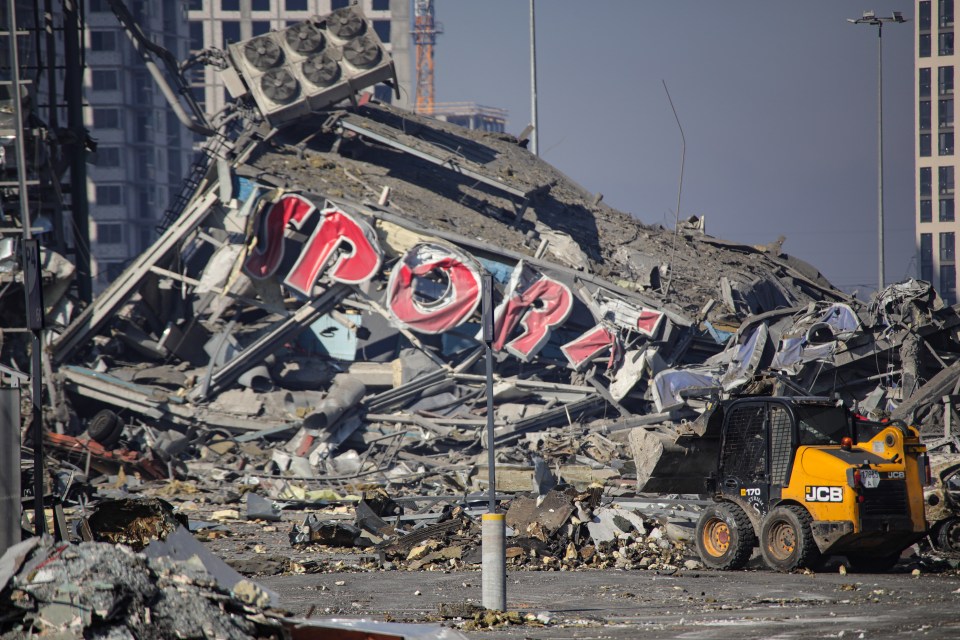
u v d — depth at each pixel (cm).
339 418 16012
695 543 6612
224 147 19662
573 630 3650
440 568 6206
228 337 17438
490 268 17938
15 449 3531
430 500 9938
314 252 17425
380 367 17600
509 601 4575
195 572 2550
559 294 17650
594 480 12031
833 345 13950
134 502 3164
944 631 3341
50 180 18200
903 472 5622
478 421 16400
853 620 3716
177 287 18488
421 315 17388
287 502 10906
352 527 7738
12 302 16312
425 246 17588
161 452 13700
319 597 4741
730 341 17012
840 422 6009
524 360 17438
